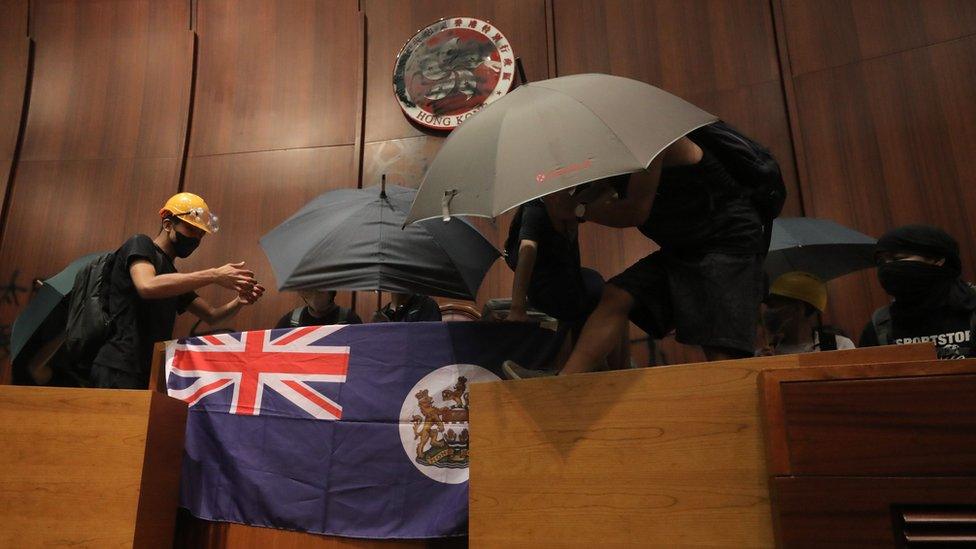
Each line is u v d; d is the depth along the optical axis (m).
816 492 1.50
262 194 5.36
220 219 5.32
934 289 2.44
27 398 2.32
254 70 5.70
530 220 2.50
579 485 1.82
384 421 2.39
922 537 1.41
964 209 4.05
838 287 4.22
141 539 2.22
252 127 5.55
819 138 4.51
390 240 2.93
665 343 4.54
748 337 2.03
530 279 2.50
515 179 1.82
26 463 2.27
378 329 2.49
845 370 1.54
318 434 2.43
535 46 5.35
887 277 2.47
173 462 2.44
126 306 2.88
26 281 5.27
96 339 2.80
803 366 1.65
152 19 5.88
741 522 1.63
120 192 5.43
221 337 2.67
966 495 1.40
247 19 5.84
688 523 1.69
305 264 2.89
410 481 2.33
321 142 5.44
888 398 1.49
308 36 5.73
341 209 3.11
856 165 4.37
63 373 2.93
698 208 2.14
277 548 2.37
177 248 3.28
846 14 4.65
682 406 1.76
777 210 2.24
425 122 5.27
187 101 5.60
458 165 1.99
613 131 1.84
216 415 2.58
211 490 2.49
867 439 1.49
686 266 2.14
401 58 5.52
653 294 2.18
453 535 2.25
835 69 4.58
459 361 2.42
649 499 1.74
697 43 5.01
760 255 2.17
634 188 2.02
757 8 4.93
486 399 2.00
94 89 5.74
